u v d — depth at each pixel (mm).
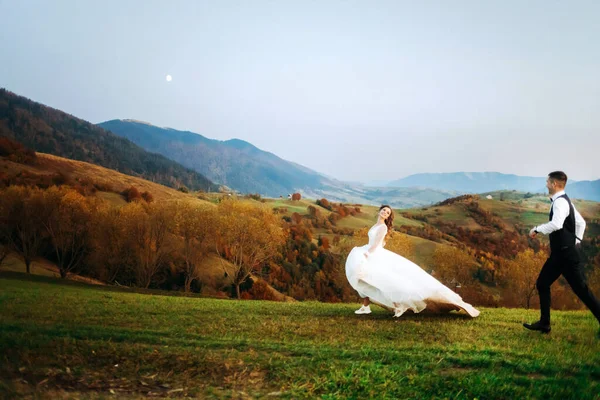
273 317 10508
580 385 5445
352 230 148000
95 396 5242
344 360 6625
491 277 99125
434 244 124250
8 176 100125
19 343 7465
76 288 32688
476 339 8039
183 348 7348
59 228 64438
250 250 67125
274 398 5281
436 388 5465
